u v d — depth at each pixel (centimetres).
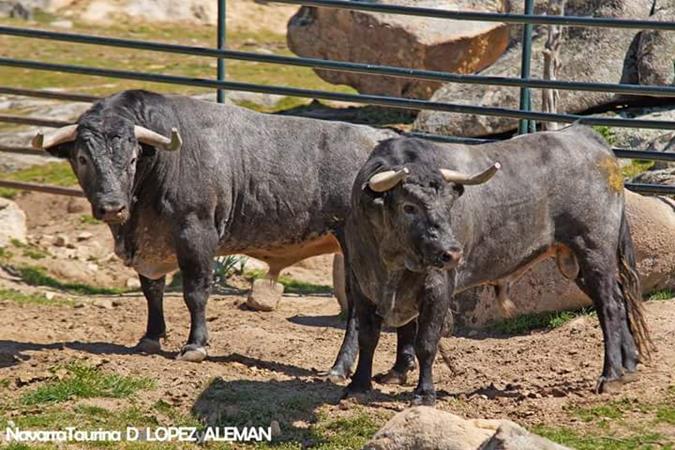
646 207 2814
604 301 2364
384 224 2067
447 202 2027
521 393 2325
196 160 2500
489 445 1739
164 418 2155
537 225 2336
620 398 2256
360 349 2253
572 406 2227
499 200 2281
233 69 5303
